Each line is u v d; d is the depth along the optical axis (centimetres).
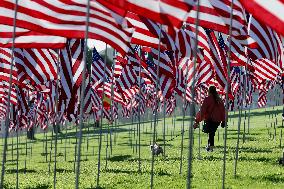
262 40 4497
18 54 5322
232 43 4941
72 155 8600
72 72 5066
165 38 4466
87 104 6894
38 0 3488
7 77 5594
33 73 5278
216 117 6500
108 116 13162
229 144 7594
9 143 14700
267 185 3906
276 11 2394
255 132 9744
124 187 4269
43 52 5253
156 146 6656
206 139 9025
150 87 13950
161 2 2736
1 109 10806
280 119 13538
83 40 5156
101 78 9725
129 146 9281
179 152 6912
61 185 4762
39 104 12212
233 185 3969
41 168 6794
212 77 6712
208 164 5319
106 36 3450
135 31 4475
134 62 7088
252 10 2422
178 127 14688
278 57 4753
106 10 3459
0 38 3809
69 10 3475
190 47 4750
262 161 5262
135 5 2802
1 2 3478
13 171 6712
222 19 3938
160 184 4253
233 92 10238
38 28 3475
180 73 7281
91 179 4938
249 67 5728
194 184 4144
